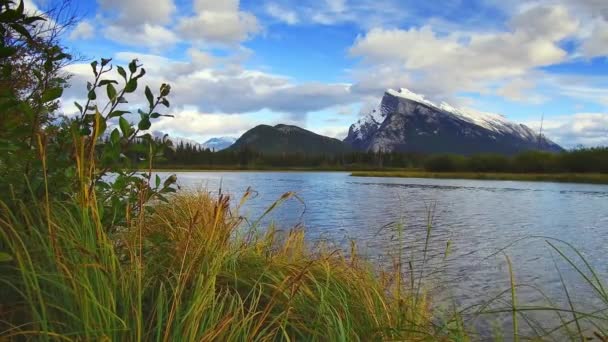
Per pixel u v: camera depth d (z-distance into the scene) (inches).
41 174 116.6
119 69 127.8
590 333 231.6
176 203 333.4
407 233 638.5
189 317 101.8
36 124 109.1
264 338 112.5
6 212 105.4
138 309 94.1
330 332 120.7
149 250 140.2
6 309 100.4
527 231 705.0
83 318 84.0
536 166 4126.5
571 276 392.8
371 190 1824.6
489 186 2368.4
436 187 2178.9
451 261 437.7
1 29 95.3
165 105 138.9
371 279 173.6
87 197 101.3
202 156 7071.9
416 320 154.6
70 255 98.0
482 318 254.5
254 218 680.4
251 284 146.9
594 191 1953.7
